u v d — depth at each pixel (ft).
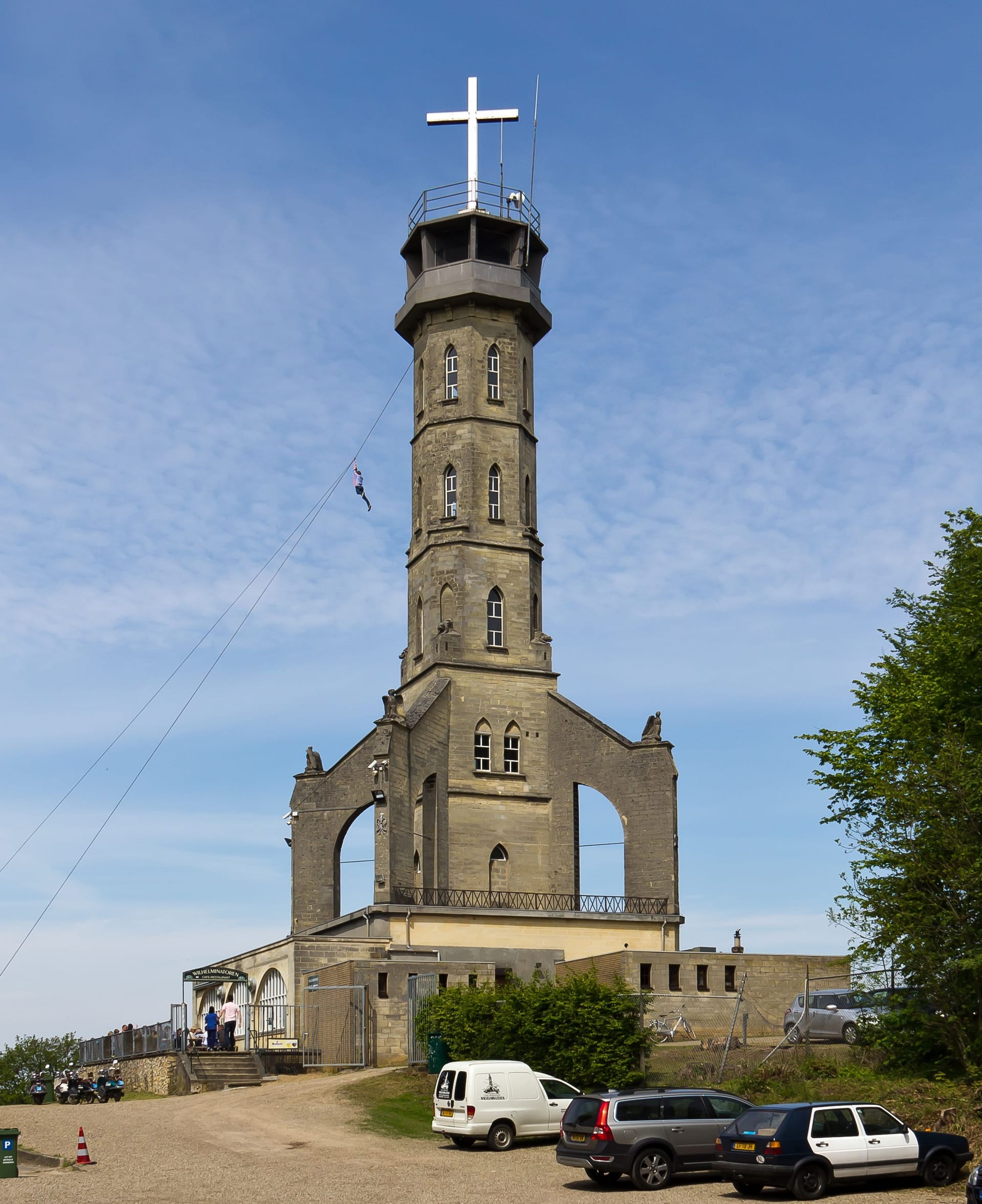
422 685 249.55
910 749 145.79
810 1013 164.55
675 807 232.94
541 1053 149.18
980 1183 90.02
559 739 246.68
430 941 213.66
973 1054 133.59
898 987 141.08
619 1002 151.64
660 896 229.25
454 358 261.44
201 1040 199.93
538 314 265.95
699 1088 112.16
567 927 221.87
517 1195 100.68
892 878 139.23
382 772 221.87
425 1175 109.19
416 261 270.67
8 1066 354.54
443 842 235.20
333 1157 117.91
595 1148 105.70
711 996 201.87
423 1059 171.53
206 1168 111.96
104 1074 187.83
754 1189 103.24
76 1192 100.68
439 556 253.03
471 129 266.57
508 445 259.19
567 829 242.37
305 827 246.06
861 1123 103.40
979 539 167.94
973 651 151.84
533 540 258.16
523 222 264.52
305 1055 190.39
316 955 204.44
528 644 252.01
